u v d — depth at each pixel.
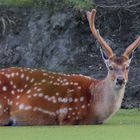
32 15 50.59
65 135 27.91
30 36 50.47
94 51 49.38
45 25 50.12
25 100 31.95
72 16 49.53
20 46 50.62
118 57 31.73
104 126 31.23
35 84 32.22
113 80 31.50
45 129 30.06
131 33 49.41
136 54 47.94
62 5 40.38
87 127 30.77
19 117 31.95
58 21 49.81
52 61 49.38
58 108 31.94
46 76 32.44
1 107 32.00
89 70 48.44
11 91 32.19
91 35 49.56
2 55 50.97
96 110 31.92
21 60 50.50
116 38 49.31
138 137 27.38
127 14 49.66
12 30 51.00
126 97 45.47
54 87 32.16
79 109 31.89
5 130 29.83
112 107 31.94
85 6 40.31
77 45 49.53
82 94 32.03
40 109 31.92
